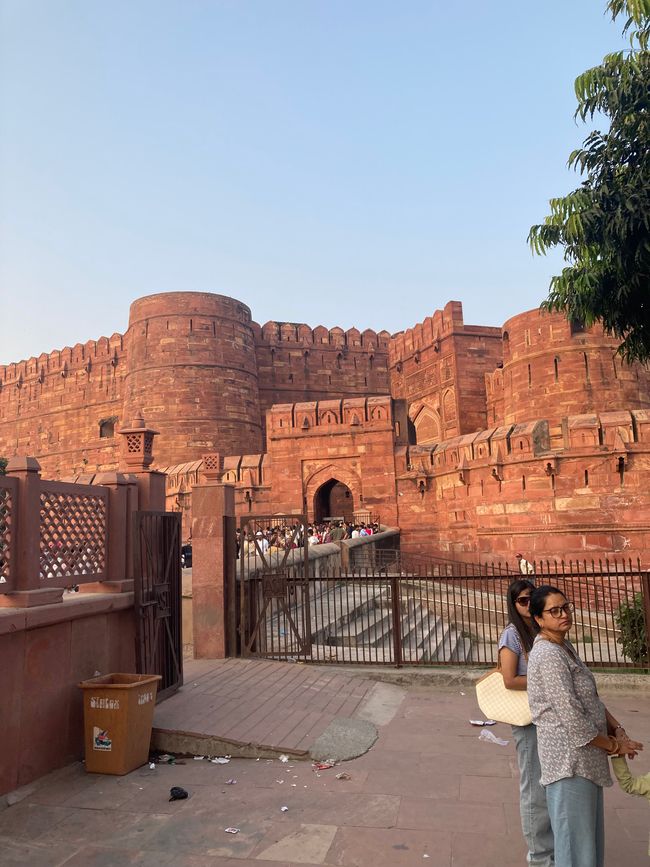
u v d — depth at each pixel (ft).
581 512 60.23
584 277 23.27
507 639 11.16
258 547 29.19
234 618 28.60
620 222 20.97
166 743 17.89
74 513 18.65
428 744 18.31
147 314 123.75
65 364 155.53
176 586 22.86
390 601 42.96
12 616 15.23
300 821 13.33
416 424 124.67
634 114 22.02
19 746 15.48
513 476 65.51
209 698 21.38
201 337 121.70
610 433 59.88
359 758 17.22
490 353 112.37
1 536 15.92
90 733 16.58
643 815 13.30
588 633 47.01
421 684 25.48
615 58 22.04
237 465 87.81
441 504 77.00
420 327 124.98
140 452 22.54
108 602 19.07
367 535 67.77
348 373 143.33
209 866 11.59
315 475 84.43
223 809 14.06
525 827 10.57
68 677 17.49
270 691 22.67
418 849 12.01
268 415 86.79
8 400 167.73
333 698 22.47
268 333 139.64
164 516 22.39
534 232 23.90
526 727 10.70
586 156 23.25
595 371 82.64
